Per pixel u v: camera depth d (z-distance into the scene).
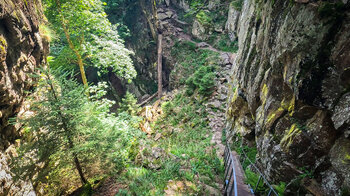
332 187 3.18
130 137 8.73
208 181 6.36
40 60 7.26
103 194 5.63
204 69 14.68
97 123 5.93
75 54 12.34
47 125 4.99
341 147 3.13
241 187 5.37
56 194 6.04
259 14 6.86
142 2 21.41
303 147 3.83
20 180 5.04
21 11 5.40
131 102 14.84
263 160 5.18
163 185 5.79
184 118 13.16
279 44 4.56
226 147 8.73
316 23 3.40
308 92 3.55
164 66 22.03
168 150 9.12
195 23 21.25
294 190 3.99
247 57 7.63
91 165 5.74
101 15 11.08
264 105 5.54
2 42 4.35
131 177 6.18
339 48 3.08
